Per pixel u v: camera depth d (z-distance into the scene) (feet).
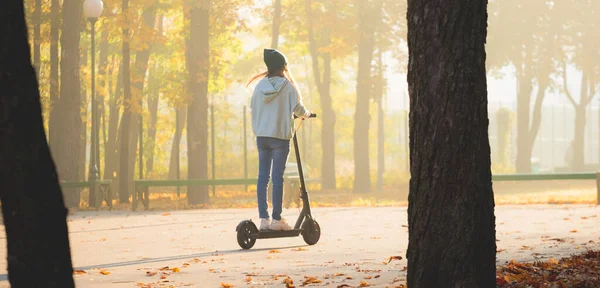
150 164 134.51
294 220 46.65
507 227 39.34
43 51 105.40
